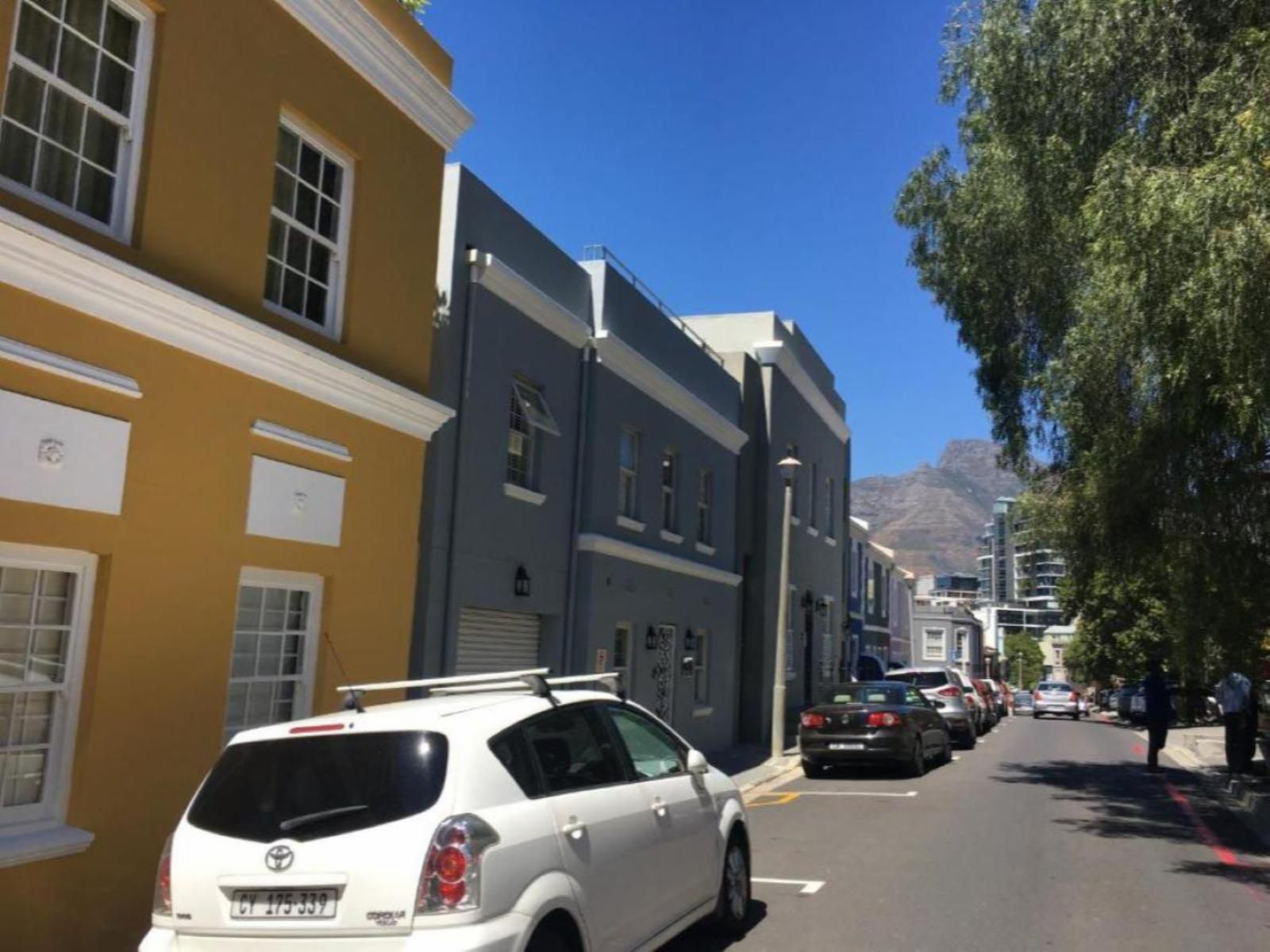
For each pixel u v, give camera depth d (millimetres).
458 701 5176
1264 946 6773
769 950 6617
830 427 29766
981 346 13766
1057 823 11711
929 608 76312
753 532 22703
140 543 6387
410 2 12211
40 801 5910
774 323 23891
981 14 12625
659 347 17250
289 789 4551
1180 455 10430
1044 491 14594
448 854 4180
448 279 11586
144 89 6715
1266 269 7434
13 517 5578
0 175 5852
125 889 6199
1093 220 9242
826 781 15906
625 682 15641
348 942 4125
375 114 9062
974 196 13086
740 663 22266
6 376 5559
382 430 8914
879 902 7887
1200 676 12133
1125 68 10289
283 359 7586
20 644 5809
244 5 7492
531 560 13117
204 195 7066
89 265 5957
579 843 4871
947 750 19094
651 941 5535
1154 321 8586
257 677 7617
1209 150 9016
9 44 5777
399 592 9078
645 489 16500
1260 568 10758
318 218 8562
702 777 6672
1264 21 9273
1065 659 65062
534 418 13055
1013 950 6613
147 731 6395
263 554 7445
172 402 6664
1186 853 10008
